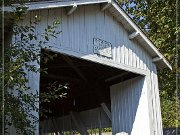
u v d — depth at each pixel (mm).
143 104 10430
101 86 12086
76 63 10617
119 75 11117
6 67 6195
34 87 7684
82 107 13641
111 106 11422
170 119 16953
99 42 9516
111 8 9812
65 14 8852
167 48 13602
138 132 10430
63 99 13430
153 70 10891
